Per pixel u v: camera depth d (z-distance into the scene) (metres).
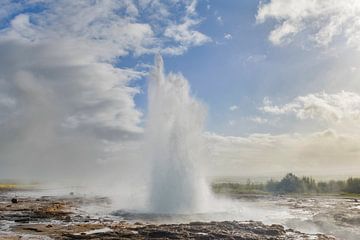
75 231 35.12
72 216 46.59
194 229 33.78
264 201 71.38
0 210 52.62
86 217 45.53
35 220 43.12
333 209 56.38
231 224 36.38
